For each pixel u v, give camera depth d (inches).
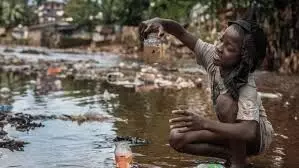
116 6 1614.2
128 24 1553.9
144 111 280.8
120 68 635.5
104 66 676.1
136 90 392.5
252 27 144.2
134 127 233.0
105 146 193.0
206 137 154.9
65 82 455.8
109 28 1526.8
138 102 319.9
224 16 853.2
